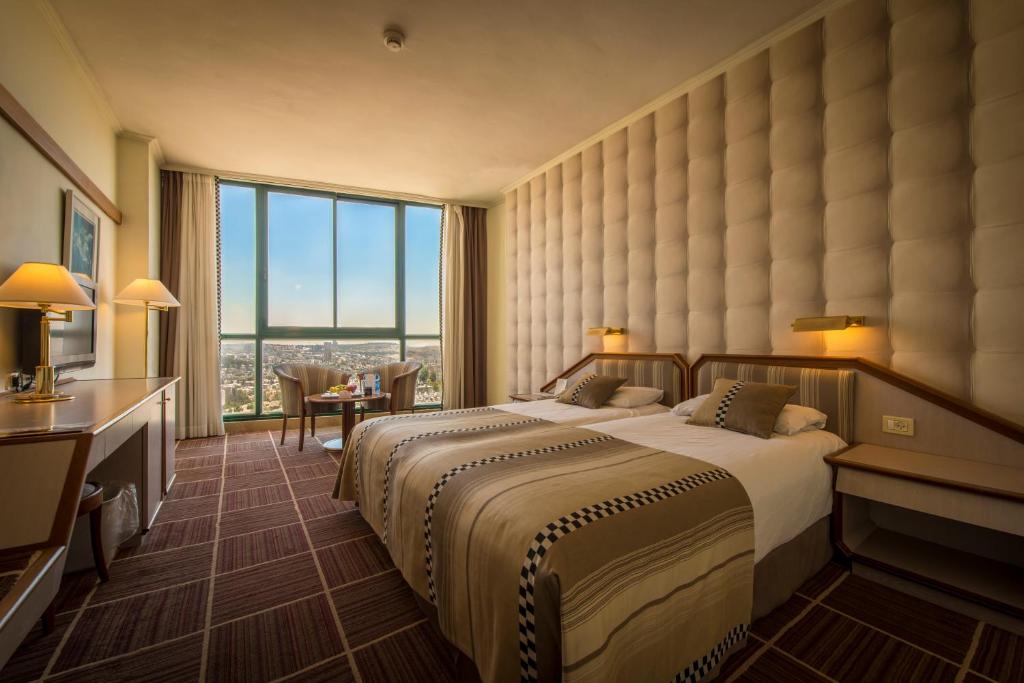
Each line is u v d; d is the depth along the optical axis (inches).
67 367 103.1
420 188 207.8
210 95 127.0
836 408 93.3
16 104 80.8
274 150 163.6
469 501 58.0
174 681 55.8
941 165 81.3
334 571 82.0
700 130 120.6
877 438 89.9
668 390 126.6
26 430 54.7
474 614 51.8
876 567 77.8
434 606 63.2
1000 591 68.6
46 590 42.7
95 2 91.7
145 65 113.0
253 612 69.9
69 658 59.3
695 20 99.4
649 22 100.0
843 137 93.7
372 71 116.6
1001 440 75.6
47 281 76.3
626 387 134.6
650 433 91.0
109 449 67.1
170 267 174.6
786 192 103.0
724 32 103.5
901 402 86.6
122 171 149.8
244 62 112.3
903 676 56.9
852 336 93.6
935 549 82.7
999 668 58.0
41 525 46.1
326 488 125.3
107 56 109.1
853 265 92.6
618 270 145.6
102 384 109.0
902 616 68.7
